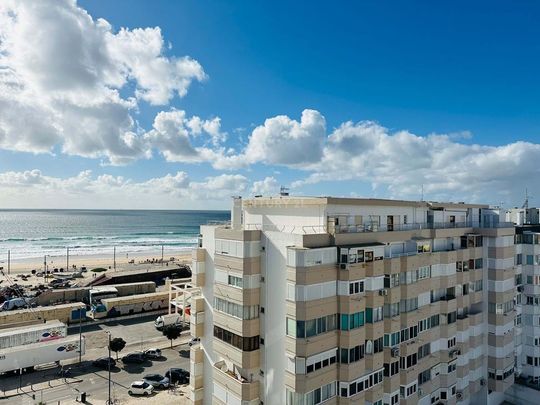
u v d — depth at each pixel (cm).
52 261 17800
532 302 5359
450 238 4503
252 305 3234
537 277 5347
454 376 4322
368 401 3284
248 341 3219
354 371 3125
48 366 6009
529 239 5416
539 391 4906
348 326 3095
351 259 3125
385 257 3556
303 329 2905
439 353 4203
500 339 4741
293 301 2933
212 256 3806
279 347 3119
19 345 5931
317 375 2966
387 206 3819
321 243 3117
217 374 3475
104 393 5075
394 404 3550
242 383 3206
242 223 3956
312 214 3350
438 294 4219
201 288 3962
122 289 10550
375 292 3338
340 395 3109
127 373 5769
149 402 4806
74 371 5841
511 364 4912
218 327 3491
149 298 9350
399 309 3647
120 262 17700
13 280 13325
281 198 3547
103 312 8738
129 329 8088
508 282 4872
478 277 4747
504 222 5069
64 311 8262
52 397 4950
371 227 3606
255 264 3259
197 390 3884
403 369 3641
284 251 3111
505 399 5034
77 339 6209
